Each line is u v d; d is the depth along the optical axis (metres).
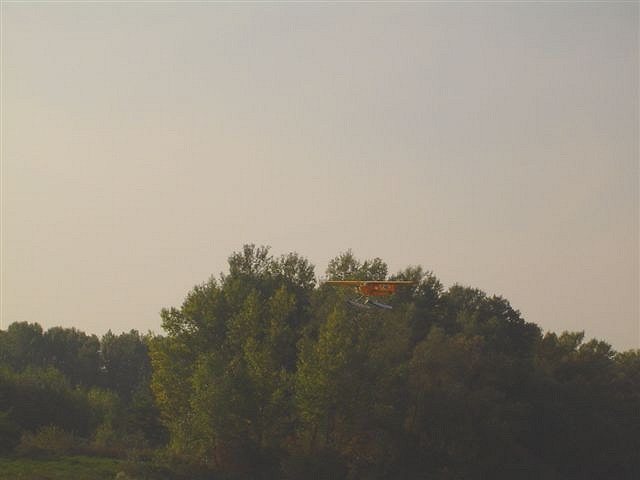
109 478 192.12
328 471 197.50
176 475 199.38
